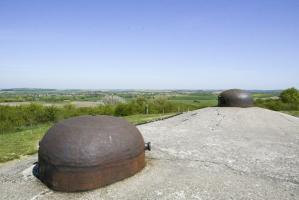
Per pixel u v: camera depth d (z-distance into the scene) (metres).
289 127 12.55
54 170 5.96
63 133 6.21
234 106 15.40
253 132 11.57
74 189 5.84
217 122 13.21
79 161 5.83
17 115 27.30
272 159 8.00
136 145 6.63
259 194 5.70
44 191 5.99
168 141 10.20
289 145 9.58
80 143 5.96
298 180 6.46
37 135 14.17
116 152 6.16
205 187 5.96
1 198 5.76
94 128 6.30
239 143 9.83
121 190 5.84
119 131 6.49
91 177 5.87
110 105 34.00
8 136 14.27
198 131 11.96
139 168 6.75
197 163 7.53
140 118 20.19
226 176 6.61
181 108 31.20
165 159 7.82
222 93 16.17
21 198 5.72
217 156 8.23
